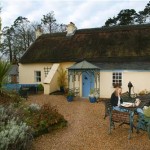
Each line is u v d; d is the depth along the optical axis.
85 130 8.72
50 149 6.84
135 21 43.78
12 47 41.00
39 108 10.09
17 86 18.52
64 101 15.70
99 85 17.88
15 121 6.97
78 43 21.50
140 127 8.16
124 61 18.06
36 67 22.20
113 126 8.76
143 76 16.69
